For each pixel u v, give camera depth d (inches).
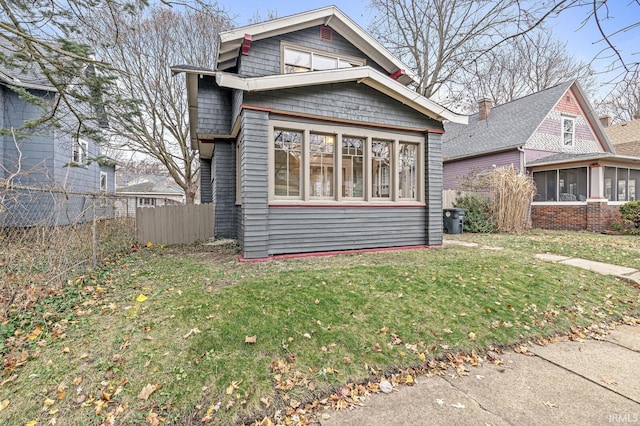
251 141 236.7
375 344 129.1
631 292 199.0
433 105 292.0
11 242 150.2
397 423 90.6
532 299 177.9
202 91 317.4
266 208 243.1
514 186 471.8
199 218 360.8
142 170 980.6
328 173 273.9
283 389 102.8
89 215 215.8
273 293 165.2
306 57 327.6
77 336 124.6
